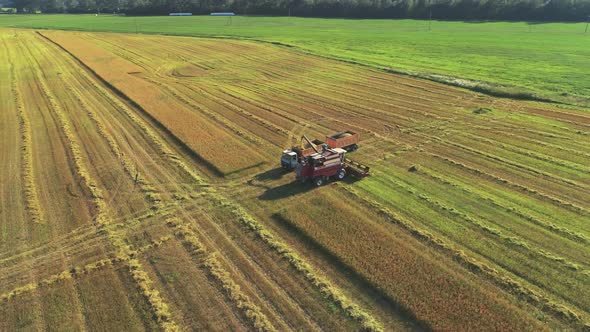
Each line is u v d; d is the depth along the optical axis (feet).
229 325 56.95
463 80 186.19
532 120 137.80
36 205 87.30
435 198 89.35
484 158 109.70
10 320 58.23
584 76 193.57
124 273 67.41
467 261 68.28
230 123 136.46
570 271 66.08
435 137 124.57
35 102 159.94
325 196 90.48
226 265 69.00
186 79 198.29
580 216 81.92
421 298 60.39
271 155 111.96
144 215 83.76
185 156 112.06
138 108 153.99
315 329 55.93
